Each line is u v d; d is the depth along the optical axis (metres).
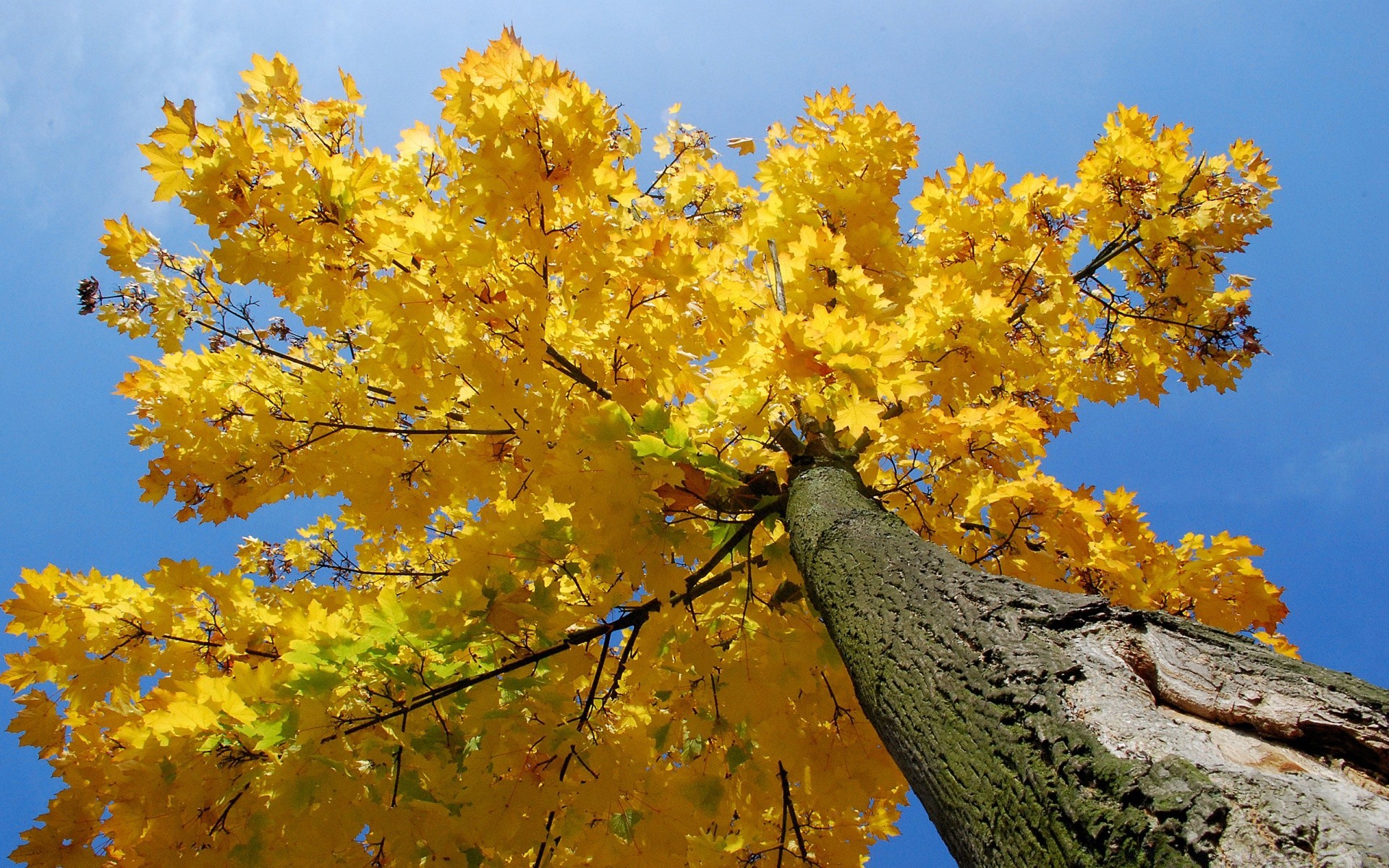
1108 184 3.46
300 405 2.50
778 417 2.59
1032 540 2.65
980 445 2.60
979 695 1.09
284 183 1.97
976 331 2.55
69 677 2.11
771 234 3.12
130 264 2.51
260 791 1.88
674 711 2.44
